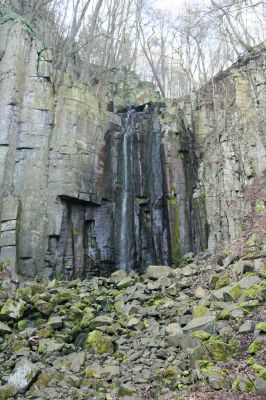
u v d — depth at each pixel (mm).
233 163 17047
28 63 17016
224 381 5781
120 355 7828
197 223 16938
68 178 16328
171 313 9602
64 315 10203
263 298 8266
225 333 7273
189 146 18797
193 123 19953
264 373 5566
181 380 6355
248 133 17547
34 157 16156
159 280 11906
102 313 10562
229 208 15961
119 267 16953
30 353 8320
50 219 15797
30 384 6617
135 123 19734
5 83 16422
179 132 18297
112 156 18344
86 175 17031
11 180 15602
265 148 17000
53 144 16625
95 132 17953
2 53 16922
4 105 16109
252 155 17188
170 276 12531
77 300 11320
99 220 17156
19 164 15922
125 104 23734
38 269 15109
